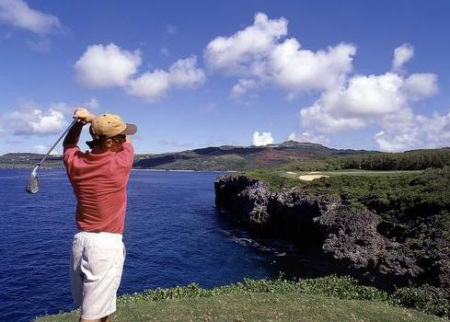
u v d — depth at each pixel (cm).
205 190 11069
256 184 5175
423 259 2556
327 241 3247
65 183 11644
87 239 350
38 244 3803
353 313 1094
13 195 8169
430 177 3484
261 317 1043
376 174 4422
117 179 355
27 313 2172
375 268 2872
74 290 366
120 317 1041
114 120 363
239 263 3462
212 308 1108
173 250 3828
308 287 1481
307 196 4009
